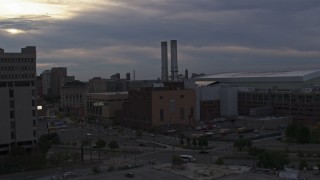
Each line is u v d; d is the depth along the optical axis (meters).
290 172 190.62
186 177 189.75
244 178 185.38
